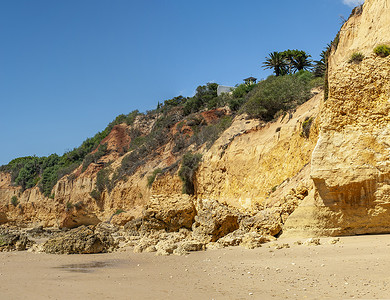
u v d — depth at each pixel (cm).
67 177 7950
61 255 2284
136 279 1311
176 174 5119
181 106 8412
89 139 10125
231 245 2194
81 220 6956
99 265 1780
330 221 1916
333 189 1878
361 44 2200
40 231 5925
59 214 7425
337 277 1111
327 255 1473
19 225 8169
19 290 1155
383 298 867
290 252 1655
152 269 1552
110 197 6506
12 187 9262
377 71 1897
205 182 4484
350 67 1955
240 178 3906
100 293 1085
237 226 2558
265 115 4750
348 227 1877
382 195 1794
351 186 1844
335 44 2641
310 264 1344
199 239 2520
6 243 2795
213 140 5122
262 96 4844
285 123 3797
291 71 7119
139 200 5862
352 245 1603
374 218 1812
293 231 2050
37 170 9638
